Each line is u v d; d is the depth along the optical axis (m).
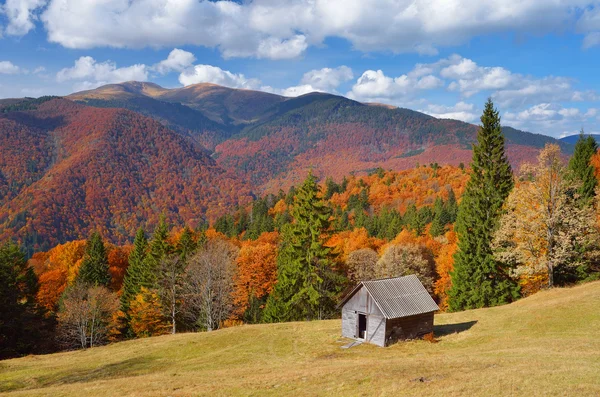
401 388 22.56
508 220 50.41
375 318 38.84
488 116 59.44
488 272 54.16
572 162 61.59
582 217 47.53
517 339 34.75
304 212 55.03
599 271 53.44
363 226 134.00
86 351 46.59
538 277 53.69
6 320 54.41
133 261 80.81
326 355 36.47
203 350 41.94
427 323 40.09
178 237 109.19
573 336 33.19
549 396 18.73
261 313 72.56
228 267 65.81
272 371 30.94
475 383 21.66
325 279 56.72
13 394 29.11
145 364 38.50
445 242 100.75
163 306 63.00
